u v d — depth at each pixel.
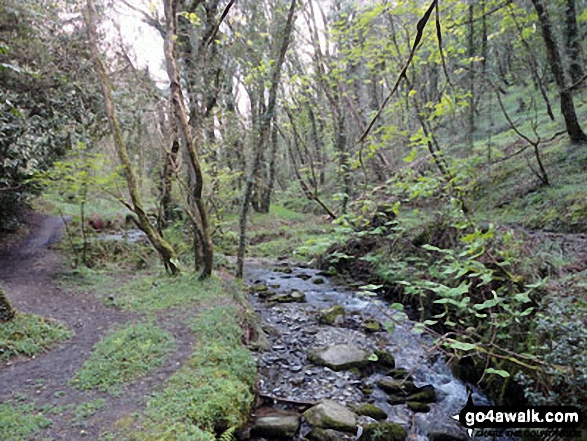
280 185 21.47
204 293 7.57
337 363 5.91
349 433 4.34
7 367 4.80
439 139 10.27
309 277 11.09
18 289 7.86
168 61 6.98
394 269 7.52
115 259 11.13
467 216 4.93
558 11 9.36
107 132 11.76
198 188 7.84
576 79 9.43
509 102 16.64
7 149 8.44
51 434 3.48
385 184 5.06
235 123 11.13
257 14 8.73
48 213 15.28
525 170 9.86
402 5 6.46
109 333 5.88
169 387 4.27
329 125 11.81
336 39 8.17
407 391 5.28
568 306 4.05
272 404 5.00
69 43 9.64
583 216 6.96
